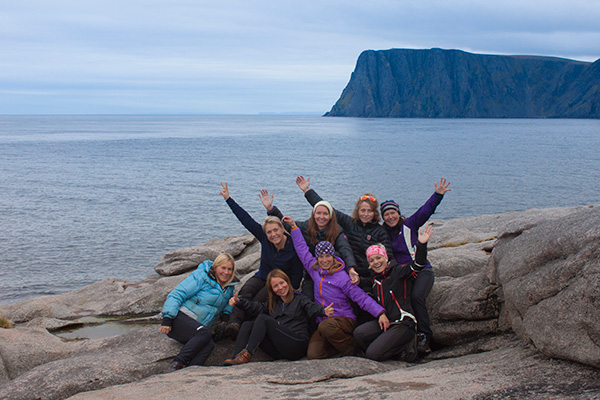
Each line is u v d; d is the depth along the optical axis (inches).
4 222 1311.5
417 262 272.1
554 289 219.0
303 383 228.4
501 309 275.4
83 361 264.1
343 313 288.7
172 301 285.6
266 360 293.0
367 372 248.1
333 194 1867.6
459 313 283.0
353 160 3176.7
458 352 277.3
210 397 209.5
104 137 6107.3
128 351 281.0
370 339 276.2
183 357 271.6
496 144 4623.5
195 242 1135.0
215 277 303.4
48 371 253.9
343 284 287.9
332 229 312.3
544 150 3865.7
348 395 203.0
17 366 286.8
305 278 319.6
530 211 629.9
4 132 7524.6
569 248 223.1
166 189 1942.7
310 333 297.6
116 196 1770.4
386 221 316.2
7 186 1982.0
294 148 4274.1
